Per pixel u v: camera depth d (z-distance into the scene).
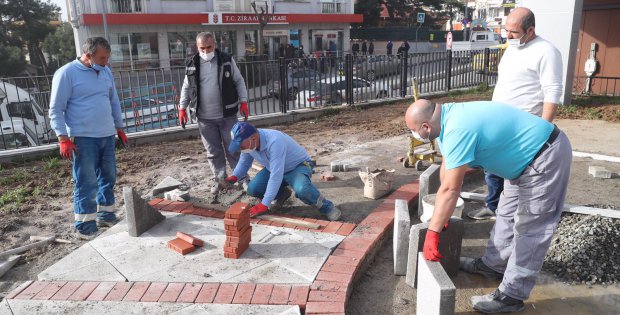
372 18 48.56
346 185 5.77
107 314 3.30
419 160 6.39
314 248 4.09
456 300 3.60
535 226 3.22
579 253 4.08
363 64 12.59
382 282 3.89
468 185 6.05
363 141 8.53
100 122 4.63
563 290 3.73
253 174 6.27
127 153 7.91
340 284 3.57
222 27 29.23
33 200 5.71
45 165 7.24
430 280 2.97
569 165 3.15
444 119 3.06
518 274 3.29
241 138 4.32
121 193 5.88
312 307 3.32
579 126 9.32
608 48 14.24
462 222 3.80
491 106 3.12
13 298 3.53
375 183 5.20
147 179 6.39
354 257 3.94
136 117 9.18
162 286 3.61
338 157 7.21
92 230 4.73
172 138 9.09
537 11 11.17
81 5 24.94
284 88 10.98
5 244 4.58
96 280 3.72
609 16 14.02
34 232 4.83
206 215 4.88
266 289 3.54
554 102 3.80
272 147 4.45
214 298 3.45
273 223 4.60
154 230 4.55
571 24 10.68
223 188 5.53
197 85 5.28
